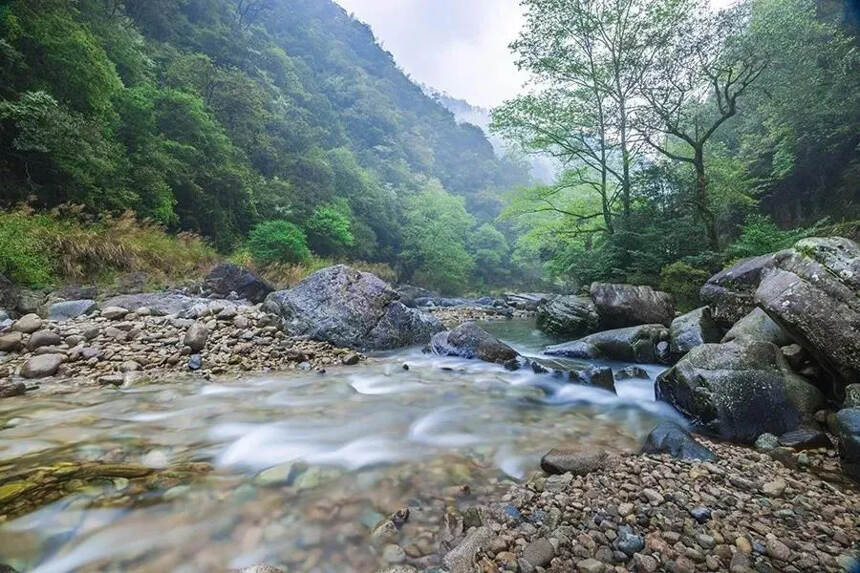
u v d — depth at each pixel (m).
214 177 22.05
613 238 13.19
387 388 5.05
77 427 3.42
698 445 3.21
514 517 2.30
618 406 4.54
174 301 9.39
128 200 14.58
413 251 41.75
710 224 11.88
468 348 7.01
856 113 13.97
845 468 2.91
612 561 1.95
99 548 1.93
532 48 13.77
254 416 3.87
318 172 36.12
